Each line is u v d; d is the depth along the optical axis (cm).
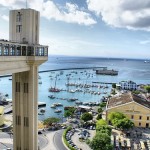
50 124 13062
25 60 5578
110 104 14288
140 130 12581
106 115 13350
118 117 12338
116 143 10312
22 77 5925
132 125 11825
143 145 10019
